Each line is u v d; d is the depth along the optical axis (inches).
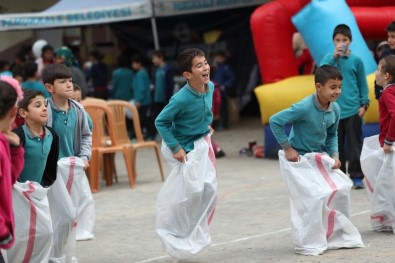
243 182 616.1
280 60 731.4
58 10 903.7
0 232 279.1
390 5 727.7
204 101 367.2
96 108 620.4
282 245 398.3
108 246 421.1
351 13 687.7
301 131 378.9
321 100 373.4
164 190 365.1
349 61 541.0
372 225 419.2
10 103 291.0
